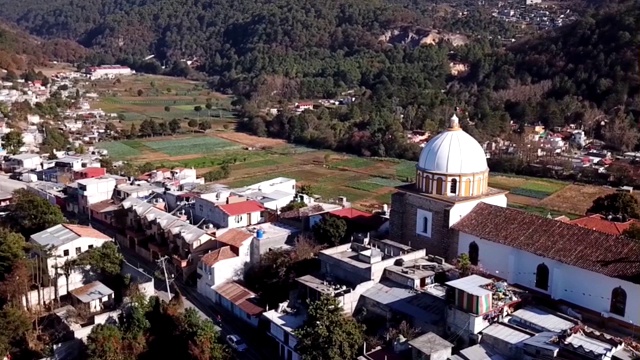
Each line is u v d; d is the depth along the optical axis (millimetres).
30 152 168000
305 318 73562
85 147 199125
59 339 79312
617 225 92062
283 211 109500
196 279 94625
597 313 65562
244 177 183125
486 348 61938
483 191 83562
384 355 63031
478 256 77438
